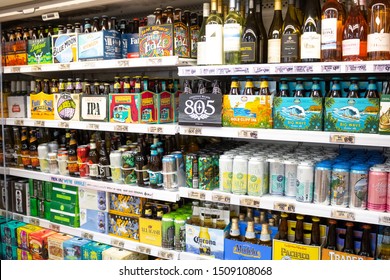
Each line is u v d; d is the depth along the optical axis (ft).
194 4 10.00
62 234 10.82
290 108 7.14
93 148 10.00
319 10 7.89
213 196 7.93
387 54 6.39
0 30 11.35
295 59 7.16
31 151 11.35
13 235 11.34
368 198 6.60
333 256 7.03
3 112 11.72
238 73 7.43
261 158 7.61
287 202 7.17
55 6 9.48
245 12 8.76
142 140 9.34
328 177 6.92
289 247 7.39
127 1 9.39
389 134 6.31
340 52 7.02
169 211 9.26
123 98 9.07
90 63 9.36
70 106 10.14
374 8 6.64
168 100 9.41
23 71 10.86
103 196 9.95
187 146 9.71
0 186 12.21
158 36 8.46
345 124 6.71
